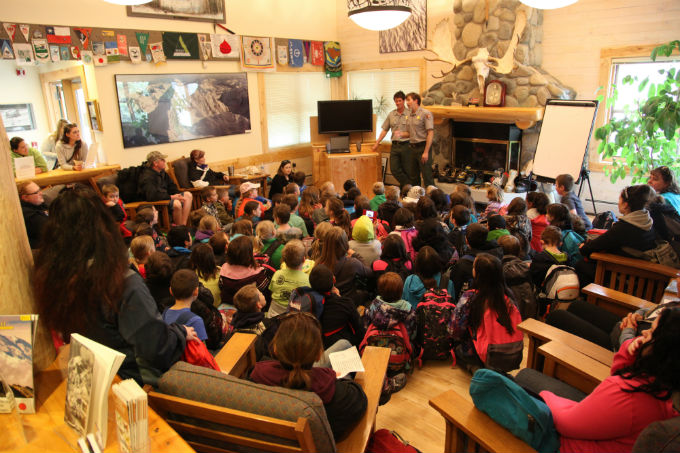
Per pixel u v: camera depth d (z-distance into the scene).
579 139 5.58
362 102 8.18
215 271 3.13
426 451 2.28
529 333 2.41
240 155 7.82
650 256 3.14
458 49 7.00
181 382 1.50
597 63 6.02
